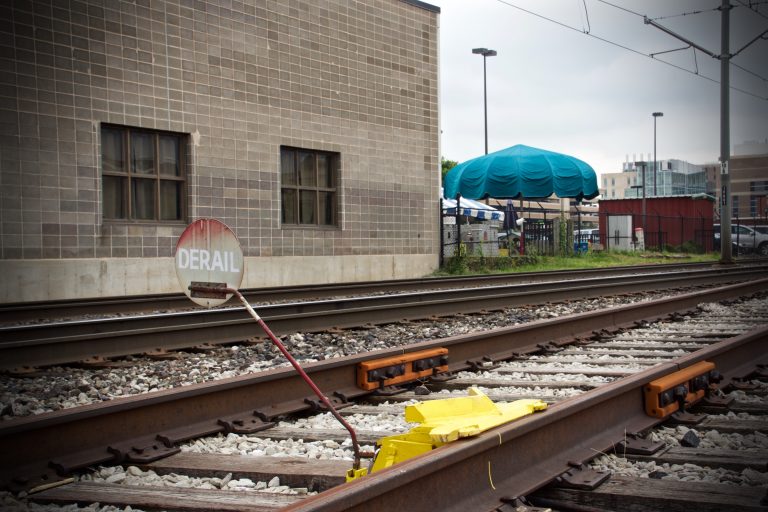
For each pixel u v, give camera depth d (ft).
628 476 13.00
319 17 62.69
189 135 53.06
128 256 49.14
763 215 240.32
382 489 9.48
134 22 49.62
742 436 15.76
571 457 13.39
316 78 62.39
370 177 67.46
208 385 16.30
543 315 37.88
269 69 58.54
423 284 54.44
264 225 57.88
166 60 51.47
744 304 44.24
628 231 137.80
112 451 14.16
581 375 22.68
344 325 32.53
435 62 74.95
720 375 19.74
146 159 51.31
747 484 12.50
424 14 73.72
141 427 15.05
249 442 15.69
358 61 66.39
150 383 21.47
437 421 12.16
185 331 27.66
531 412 13.20
